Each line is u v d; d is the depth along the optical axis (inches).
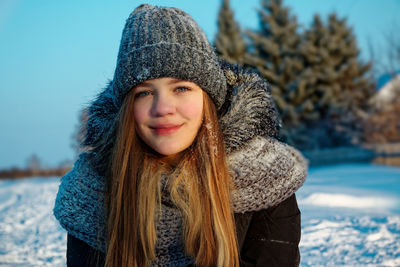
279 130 72.0
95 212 63.4
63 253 131.7
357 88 904.3
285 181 64.6
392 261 109.9
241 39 876.0
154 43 57.5
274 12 905.5
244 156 62.7
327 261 111.7
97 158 63.9
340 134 814.5
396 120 826.2
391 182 297.6
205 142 60.6
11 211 203.6
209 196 60.4
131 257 60.8
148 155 62.2
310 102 834.8
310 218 160.4
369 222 149.6
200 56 58.6
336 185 285.4
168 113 56.9
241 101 63.9
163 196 61.6
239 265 64.5
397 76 874.1
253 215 65.4
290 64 856.3
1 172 740.7
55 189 290.8
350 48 924.6
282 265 63.6
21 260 124.2
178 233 61.8
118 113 61.7
